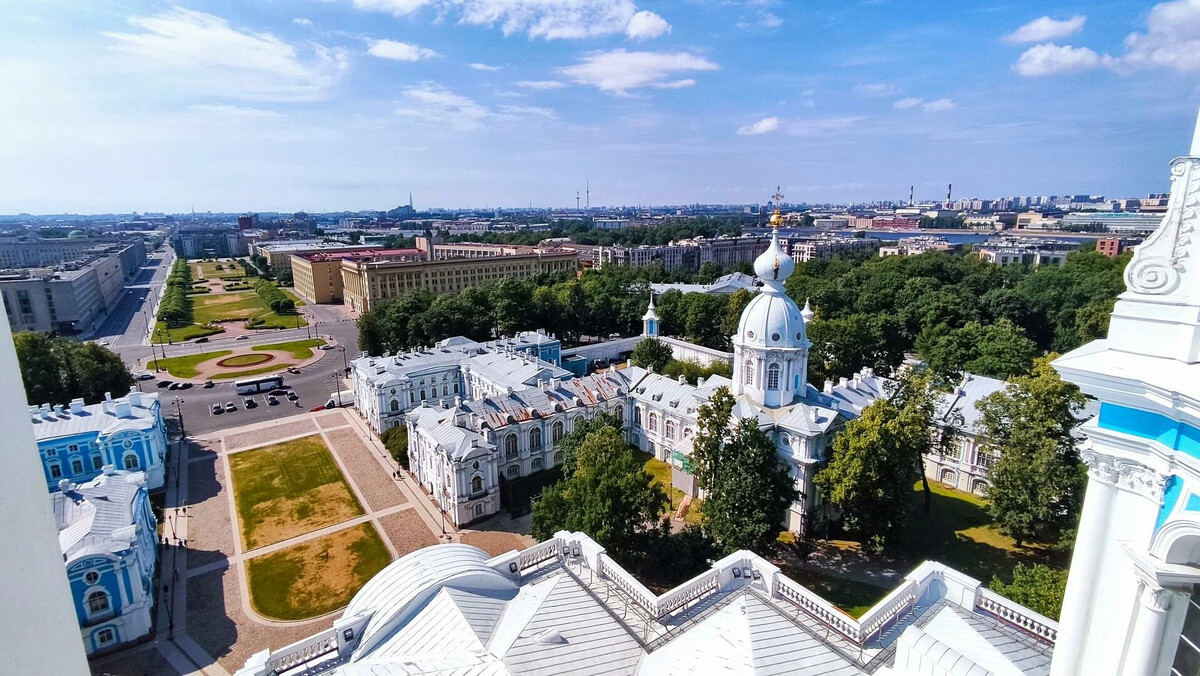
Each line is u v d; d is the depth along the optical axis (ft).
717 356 428.97
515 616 107.76
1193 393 43.65
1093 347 54.70
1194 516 45.50
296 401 397.60
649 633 105.60
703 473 200.44
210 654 172.96
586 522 171.94
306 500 258.78
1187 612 49.75
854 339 383.86
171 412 375.04
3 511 20.38
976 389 271.69
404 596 110.42
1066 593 58.08
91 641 170.40
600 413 284.82
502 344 436.76
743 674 88.79
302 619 186.39
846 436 199.72
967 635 98.48
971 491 258.98
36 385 337.52
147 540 204.44
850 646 99.66
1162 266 49.19
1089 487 55.11
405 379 345.72
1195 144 46.91
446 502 245.04
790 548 216.54
